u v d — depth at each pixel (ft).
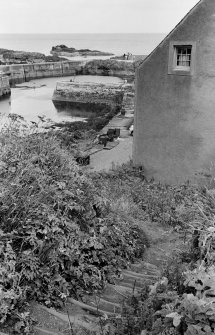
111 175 44.86
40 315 12.99
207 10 38.09
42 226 15.60
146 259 21.75
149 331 10.94
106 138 77.10
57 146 20.99
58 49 442.91
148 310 12.15
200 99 40.83
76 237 16.79
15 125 20.10
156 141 45.01
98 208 20.66
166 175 45.27
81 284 15.90
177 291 12.47
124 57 292.20
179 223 28.17
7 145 18.11
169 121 43.39
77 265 16.52
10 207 15.49
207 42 38.88
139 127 45.93
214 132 41.16
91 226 18.92
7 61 300.61
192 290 11.79
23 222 15.23
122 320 12.66
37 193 16.78
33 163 18.74
